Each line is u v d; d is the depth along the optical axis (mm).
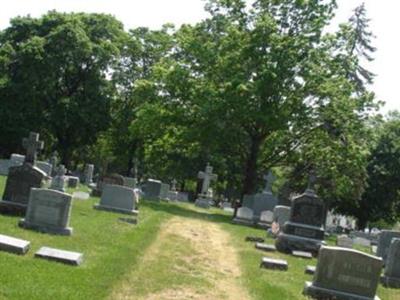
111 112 59812
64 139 57062
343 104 37156
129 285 12016
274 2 38219
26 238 14547
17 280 10281
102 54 56562
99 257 13797
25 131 52781
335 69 38219
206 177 43031
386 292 15562
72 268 12125
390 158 53688
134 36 60875
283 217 26219
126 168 68375
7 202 18234
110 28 60156
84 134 56781
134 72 60344
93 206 24188
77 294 10195
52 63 53375
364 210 55031
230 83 34906
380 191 53844
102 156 72688
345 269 13141
